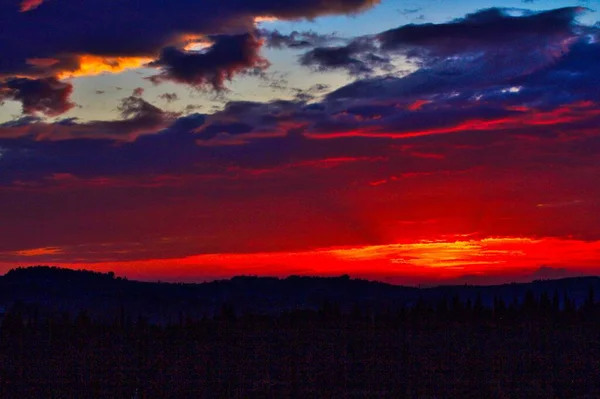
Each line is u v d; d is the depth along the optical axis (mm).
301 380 87938
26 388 85500
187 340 129875
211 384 86000
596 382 84938
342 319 150250
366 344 122375
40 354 114438
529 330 133625
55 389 84375
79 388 84812
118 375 94438
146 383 87438
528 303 158500
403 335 131750
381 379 87812
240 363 104625
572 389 80812
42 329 136500
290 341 127062
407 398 75312
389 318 149625
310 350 116812
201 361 107250
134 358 110875
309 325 143125
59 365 103312
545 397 75625
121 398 77812
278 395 77938
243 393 79438
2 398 79812
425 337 129125
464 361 102312
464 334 131625
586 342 121750
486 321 144375
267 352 116312
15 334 131625
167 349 119750
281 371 95938
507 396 75938
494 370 94062
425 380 86750
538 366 97000
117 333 135500
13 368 100562
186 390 81875
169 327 142375
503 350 114125
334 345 121875
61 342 125250
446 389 80562
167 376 93188
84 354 113938
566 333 130625
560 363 99625
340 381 86562
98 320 172375
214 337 131750
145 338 131000
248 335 133000
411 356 108375
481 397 75812
